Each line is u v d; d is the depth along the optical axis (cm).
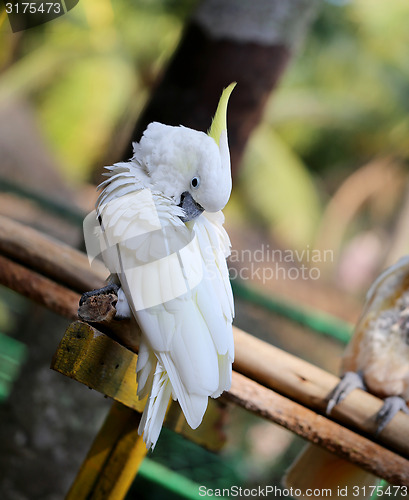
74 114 1256
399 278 362
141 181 281
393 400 339
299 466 380
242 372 347
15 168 1064
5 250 382
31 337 536
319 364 748
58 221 740
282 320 722
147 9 1248
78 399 515
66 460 512
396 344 355
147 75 1231
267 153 1451
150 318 246
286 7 518
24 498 505
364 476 366
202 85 516
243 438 698
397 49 1480
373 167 1559
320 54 1486
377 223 1562
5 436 514
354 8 1412
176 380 243
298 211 1461
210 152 277
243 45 515
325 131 1558
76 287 379
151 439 240
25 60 1259
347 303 1243
